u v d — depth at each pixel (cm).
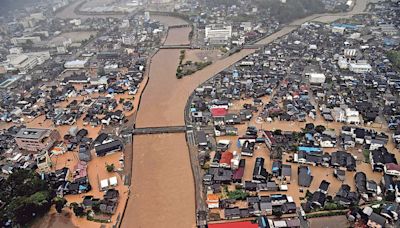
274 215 10056
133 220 10381
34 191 10781
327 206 10150
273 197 10500
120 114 15838
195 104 16512
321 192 10619
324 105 15912
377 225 9381
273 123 14800
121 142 14075
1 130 15488
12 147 14125
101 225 10162
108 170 12356
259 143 13500
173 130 14675
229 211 10125
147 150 13625
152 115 16088
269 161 12412
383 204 10144
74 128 14612
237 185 11244
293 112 15288
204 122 15162
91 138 14388
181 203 10931
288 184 11238
